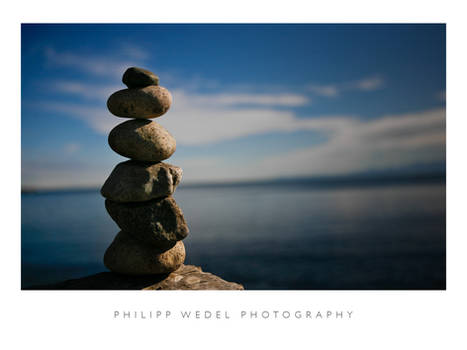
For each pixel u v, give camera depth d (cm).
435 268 1978
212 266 2069
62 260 2006
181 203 6106
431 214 3819
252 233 3083
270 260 2197
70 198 6725
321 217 3941
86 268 1861
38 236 2709
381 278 1820
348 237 2891
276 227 3369
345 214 4109
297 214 4250
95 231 2916
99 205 5081
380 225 3347
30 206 5059
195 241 2783
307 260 2197
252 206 5322
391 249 2469
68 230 2978
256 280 1811
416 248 2491
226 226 3450
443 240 2697
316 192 8012
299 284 1722
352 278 1834
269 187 12756
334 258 2250
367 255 2317
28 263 1936
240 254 2353
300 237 2903
